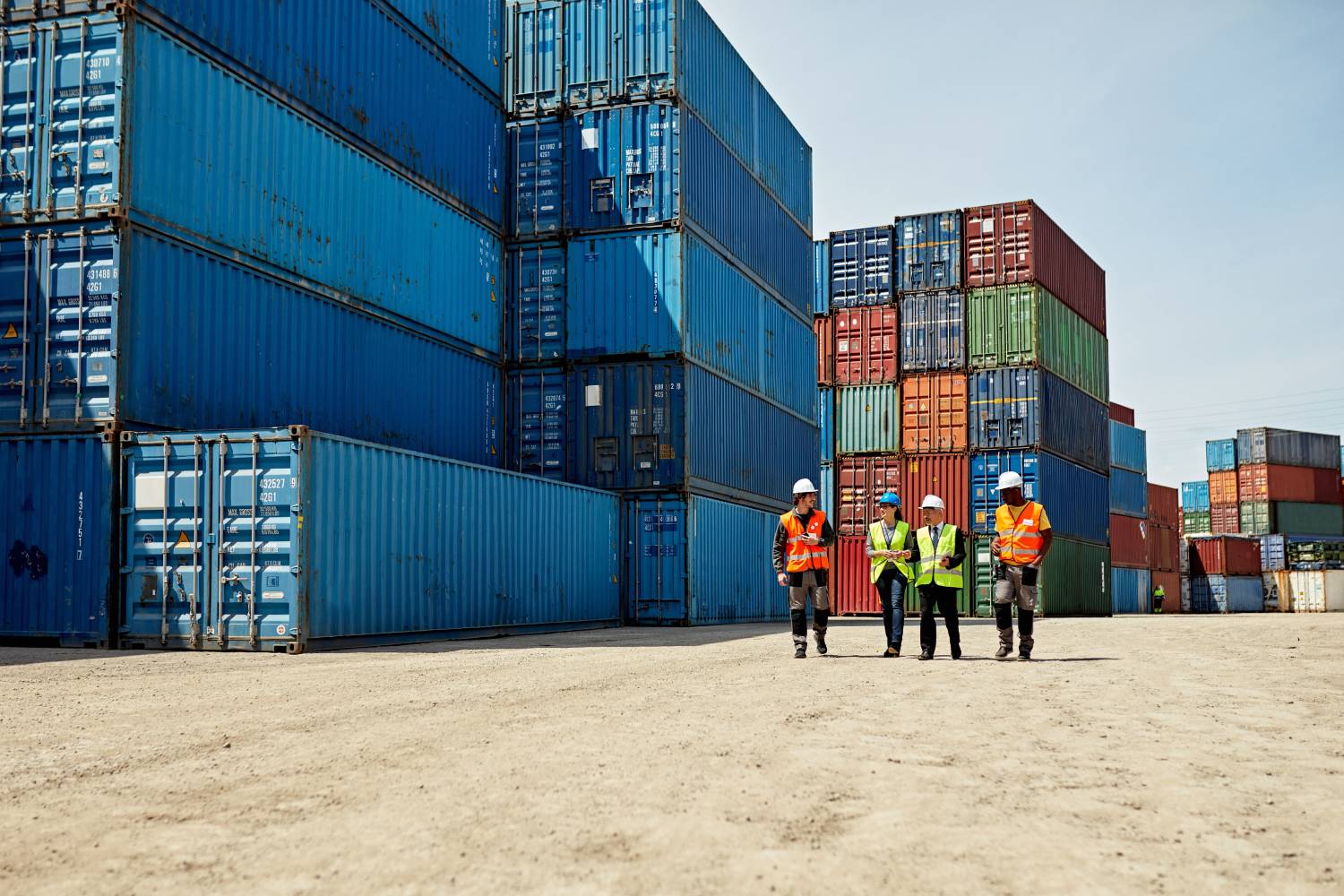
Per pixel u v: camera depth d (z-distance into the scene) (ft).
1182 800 16.98
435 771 19.30
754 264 99.19
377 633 55.06
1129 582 186.91
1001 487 44.91
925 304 126.41
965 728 24.18
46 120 52.42
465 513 63.62
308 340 64.13
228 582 49.67
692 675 37.32
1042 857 13.70
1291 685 34.58
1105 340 147.74
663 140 84.38
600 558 79.97
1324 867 13.29
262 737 23.47
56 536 51.37
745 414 94.89
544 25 88.69
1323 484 241.35
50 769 20.02
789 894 12.19
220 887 12.63
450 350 79.41
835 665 41.57
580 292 85.46
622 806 16.39
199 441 50.26
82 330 51.31
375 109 71.31
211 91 57.16
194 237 55.62
